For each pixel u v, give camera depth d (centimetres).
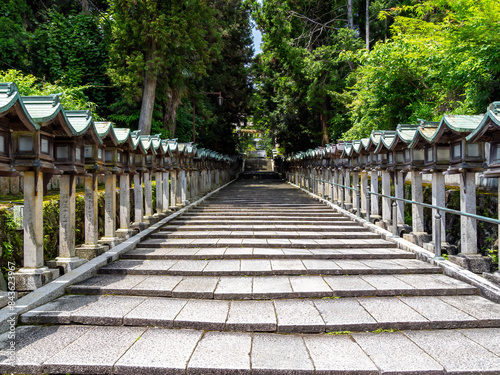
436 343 360
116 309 431
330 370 311
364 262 612
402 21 1034
